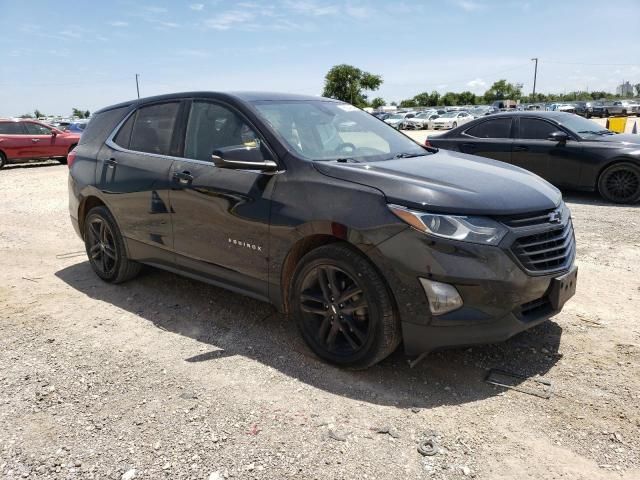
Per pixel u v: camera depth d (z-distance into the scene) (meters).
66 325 4.12
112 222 4.77
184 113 4.28
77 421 2.86
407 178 3.16
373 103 86.69
